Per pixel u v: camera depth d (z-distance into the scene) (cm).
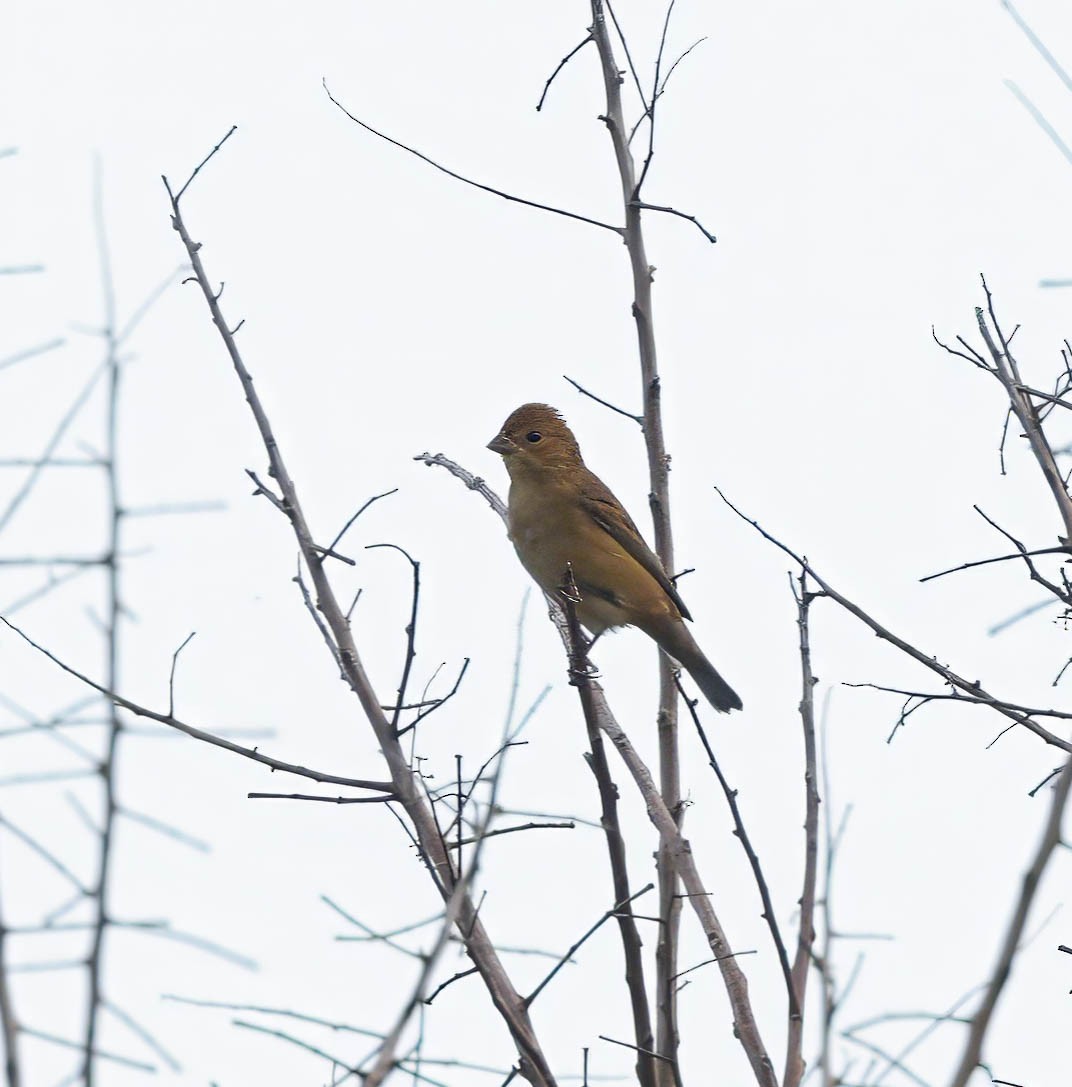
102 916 649
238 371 1067
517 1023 855
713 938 1058
